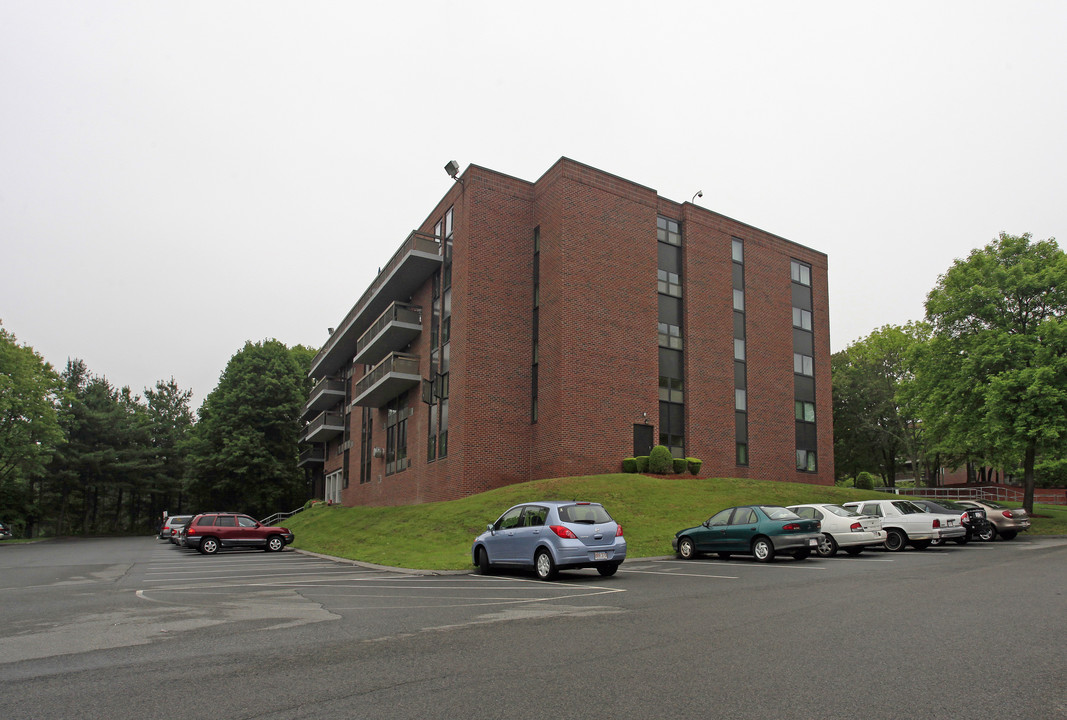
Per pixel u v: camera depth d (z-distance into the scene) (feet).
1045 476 190.19
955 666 20.77
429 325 115.34
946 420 114.62
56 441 181.88
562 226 99.76
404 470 120.47
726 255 119.14
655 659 22.16
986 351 105.70
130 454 241.55
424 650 24.02
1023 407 99.76
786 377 124.47
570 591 40.63
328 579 51.65
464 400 97.04
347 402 174.19
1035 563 52.54
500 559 51.96
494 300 101.65
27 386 172.65
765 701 17.53
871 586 39.58
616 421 100.12
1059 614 29.43
